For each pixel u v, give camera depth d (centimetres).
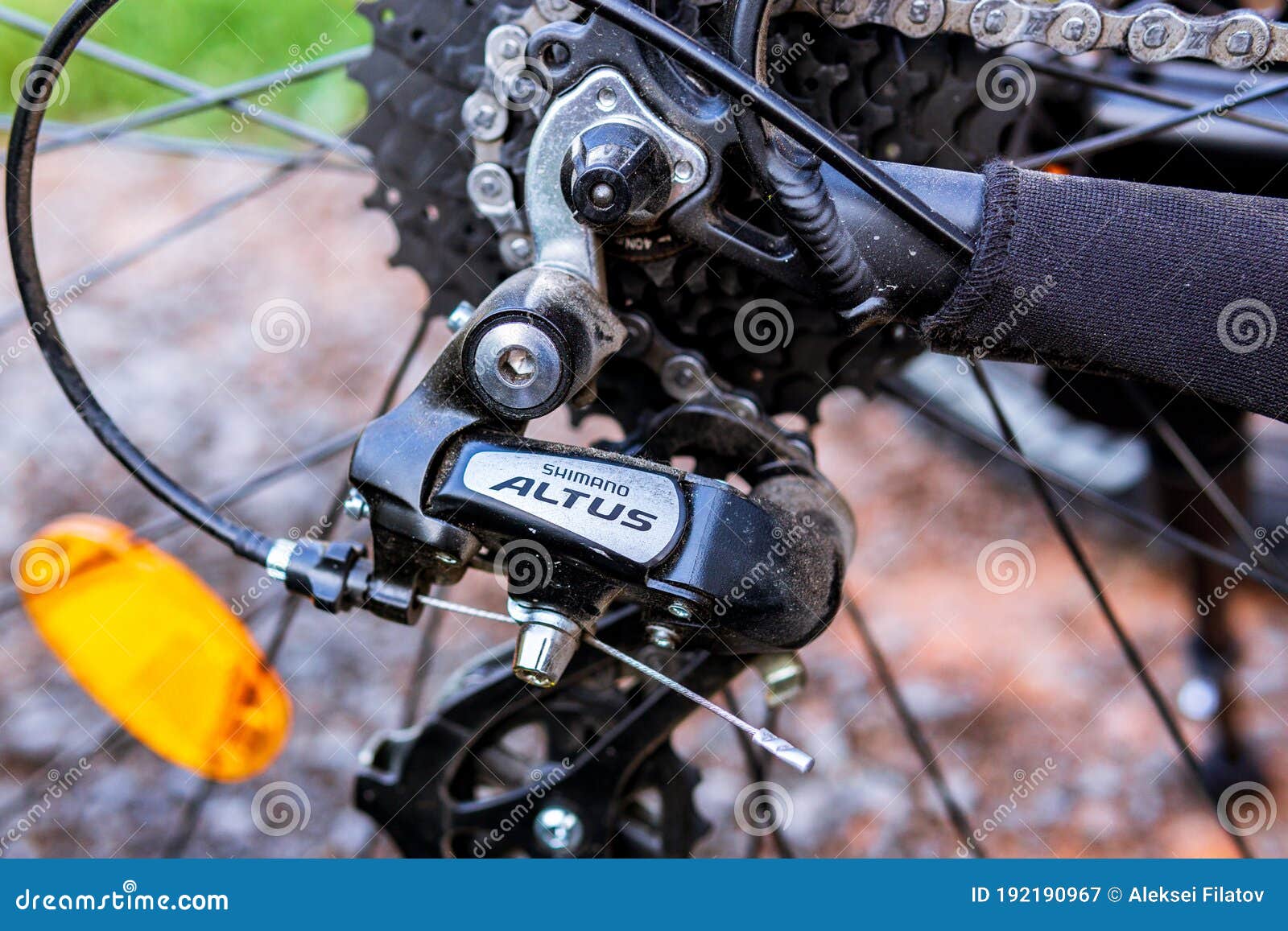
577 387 114
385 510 114
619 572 108
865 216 112
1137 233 107
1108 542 318
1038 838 252
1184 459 223
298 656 283
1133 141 156
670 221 119
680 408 140
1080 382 238
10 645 283
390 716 271
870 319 114
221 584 297
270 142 431
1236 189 163
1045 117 168
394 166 147
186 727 141
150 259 388
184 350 360
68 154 430
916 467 336
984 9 126
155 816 251
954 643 292
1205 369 110
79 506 316
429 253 152
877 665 217
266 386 351
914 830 254
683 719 156
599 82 116
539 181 119
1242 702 261
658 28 104
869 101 137
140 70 192
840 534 128
